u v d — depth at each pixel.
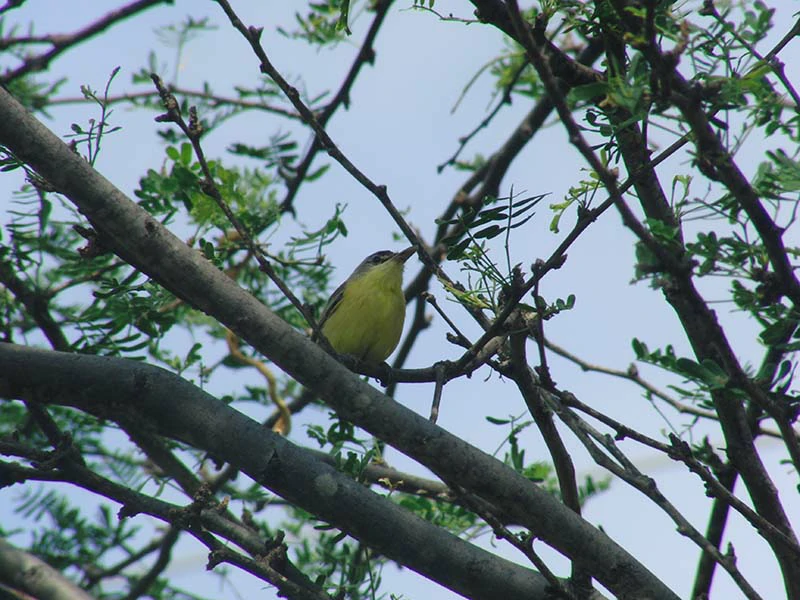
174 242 8.89
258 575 10.05
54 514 14.44
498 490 9.34
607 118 9.05
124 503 10.25
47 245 12.89
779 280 8.17
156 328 13.08
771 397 8.88
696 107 7.22
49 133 8.54
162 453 13.27
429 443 9.27
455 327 10.35
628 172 9.52
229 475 14.73
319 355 9.18
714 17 7.84
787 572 10.35
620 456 9.98
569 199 8.90
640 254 8.50
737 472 10.83
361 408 9.24
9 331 12.54
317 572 13.22
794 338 9.43
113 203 8.67
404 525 9.68
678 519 9.38
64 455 10.09
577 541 9.45
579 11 9.07
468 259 9.23
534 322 9.45
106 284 11.48
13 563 9.43
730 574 9.06
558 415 10.61
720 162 7.50
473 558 9.77
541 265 9.02
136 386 9.61
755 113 7.82
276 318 9.12
